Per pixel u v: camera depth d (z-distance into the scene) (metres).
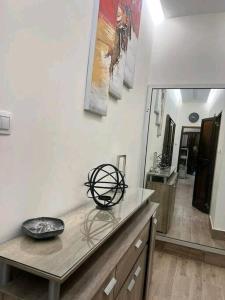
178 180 3.26
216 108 3.02
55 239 0.95
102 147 1.74
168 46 2.93
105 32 1.49
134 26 2.06
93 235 1.01
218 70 2.74
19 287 0.82
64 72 1.17
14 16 0.84
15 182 0.94
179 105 3.17
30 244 0.89
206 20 2.78
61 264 0.77
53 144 1.15
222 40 2.72
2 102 0.83
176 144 3.23
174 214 3.25
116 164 2.07
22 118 0.93
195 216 3.20
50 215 1.18
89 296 0.80
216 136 3.10
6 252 0.82
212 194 3.12
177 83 2.90
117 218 1.24
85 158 1.49
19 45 0.88
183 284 2.20
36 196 1.07
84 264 0.99
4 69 0.82
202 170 3.20
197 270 2.45
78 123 1.36
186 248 2.80
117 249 1.14
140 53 2.48
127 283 1.25
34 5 0.93
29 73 0.94
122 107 2.12
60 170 1.23
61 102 1.17
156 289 2.09
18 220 0.97
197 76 2.82
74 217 1.24
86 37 1.34
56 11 1.07
